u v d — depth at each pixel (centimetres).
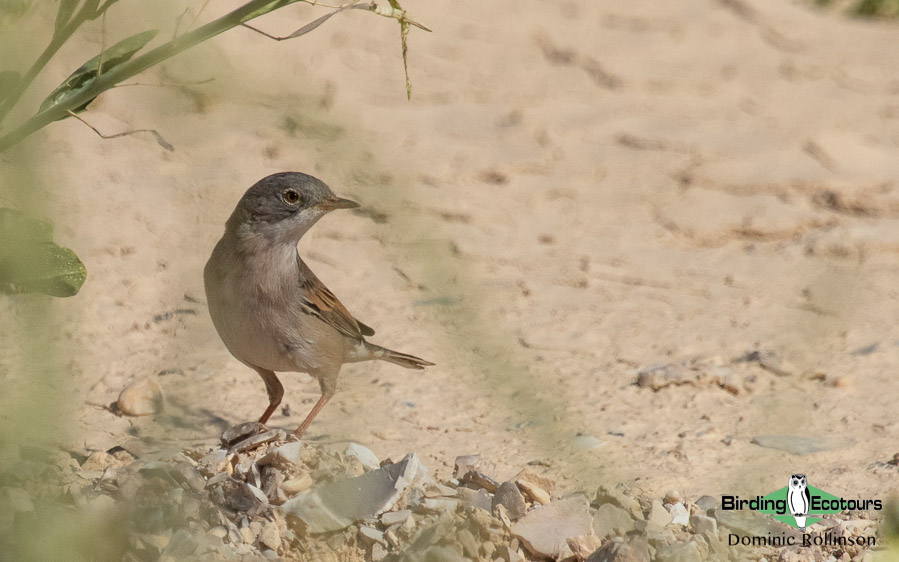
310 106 1769
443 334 1134
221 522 745
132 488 753
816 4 2702
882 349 1227
